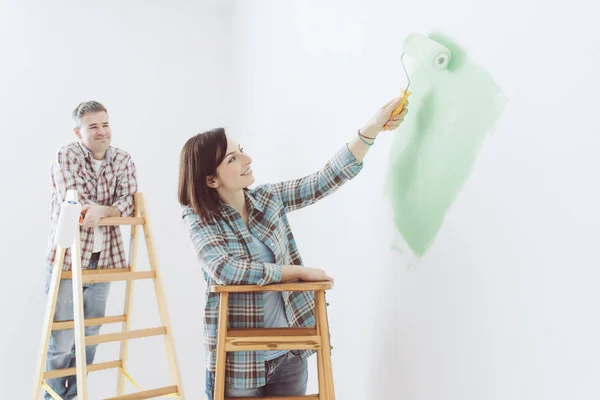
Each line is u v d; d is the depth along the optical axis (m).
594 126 0.84
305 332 1.34
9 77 2.89
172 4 3.31
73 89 3.01
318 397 1.33
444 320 1.22
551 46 0.93
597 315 0.83
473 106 1.14
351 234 1.74
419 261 1.33
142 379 3.02
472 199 1.14
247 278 1.29
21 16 2.95
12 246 2.81
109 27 3.14
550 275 0.92
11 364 2.75
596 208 0.83
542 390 0.94
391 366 1.45
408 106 1.41
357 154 1.46
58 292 2.21
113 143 3.08
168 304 3.12
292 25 2.36
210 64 3.37
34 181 2.88
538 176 0.96
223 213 1.47
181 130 3.24
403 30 1.44
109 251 2.34
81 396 1.84
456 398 1.17
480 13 1.13
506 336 1.03
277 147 2.52
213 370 1.44
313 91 2.11
